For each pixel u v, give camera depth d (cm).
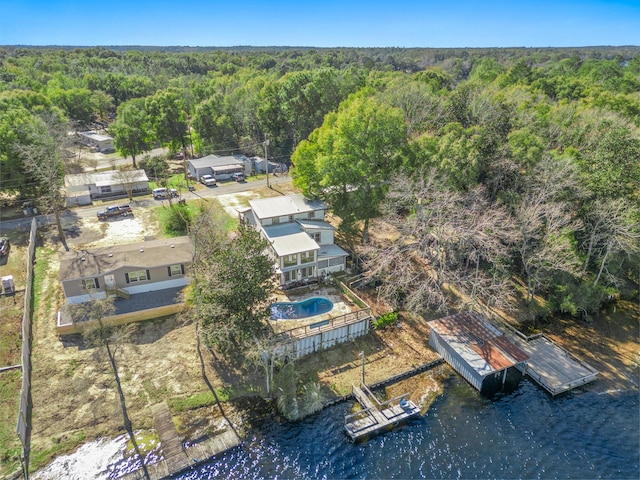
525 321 3519
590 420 2639
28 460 2284
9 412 2531
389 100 5806
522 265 4041
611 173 3391
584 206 3494
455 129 4044
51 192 4403
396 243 3622
